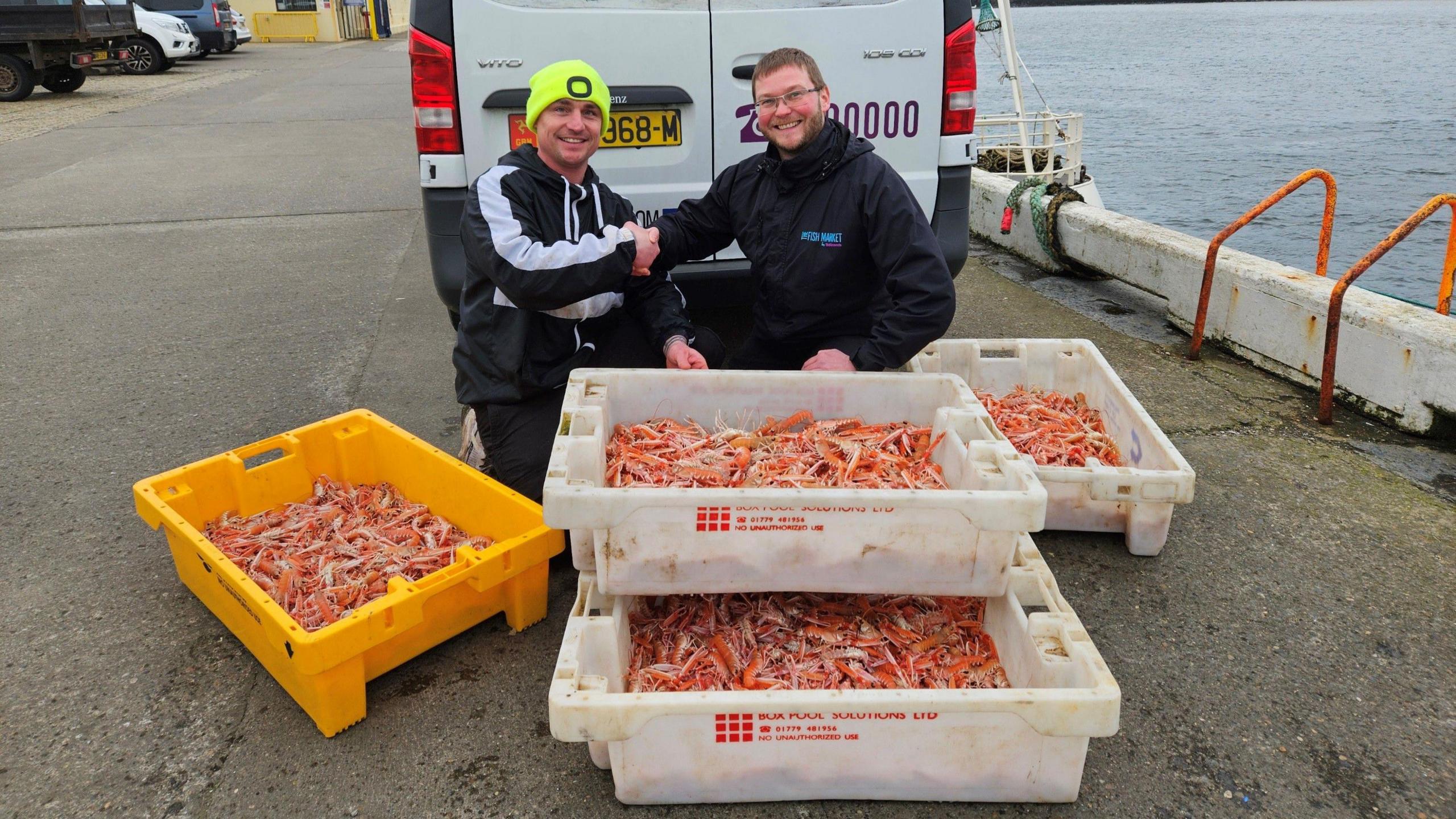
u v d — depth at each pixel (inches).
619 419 112.5
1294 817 84.5
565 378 124.9
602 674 87.6
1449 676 102.2
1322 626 110.3
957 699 78.1
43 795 86.4
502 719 96.0
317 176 404.2
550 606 114.6
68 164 424.8
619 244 110.7
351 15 1598.2
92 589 117.6
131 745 92.4
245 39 1174.3
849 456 101.0
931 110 152.9
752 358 138.9
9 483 144.3
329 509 127.3
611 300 129.2
